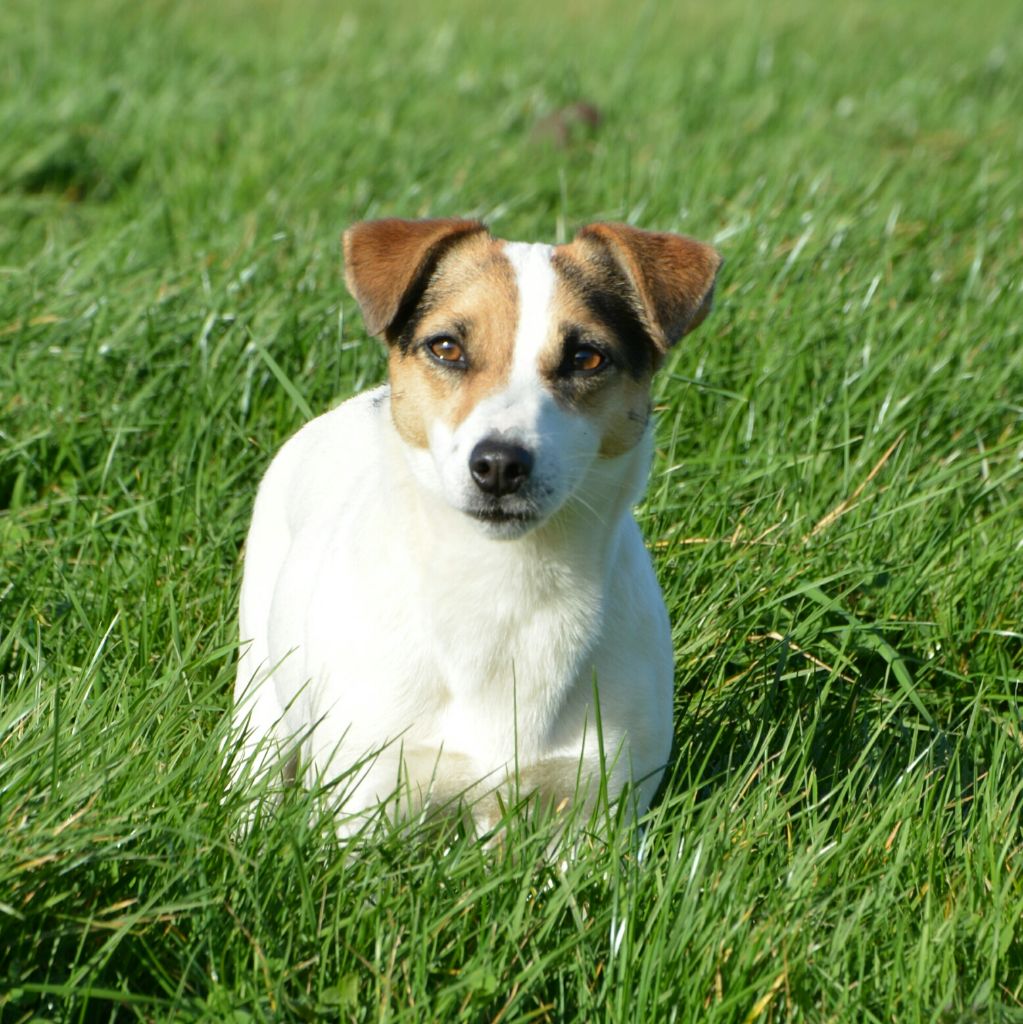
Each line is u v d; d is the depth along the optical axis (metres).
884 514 6.27
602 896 4.28
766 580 6.03
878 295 8.45
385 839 4.41
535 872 4.40
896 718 5.63
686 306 4.89
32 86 12.47
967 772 5.32
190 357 7.23
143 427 6.86
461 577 4.58
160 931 4.01
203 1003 3.73
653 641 4.90
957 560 6.39
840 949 4.11
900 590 6.20
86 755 4.36
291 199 9.82
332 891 4.16
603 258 5.00
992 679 5.84
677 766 5.09
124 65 13.71
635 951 3.98
